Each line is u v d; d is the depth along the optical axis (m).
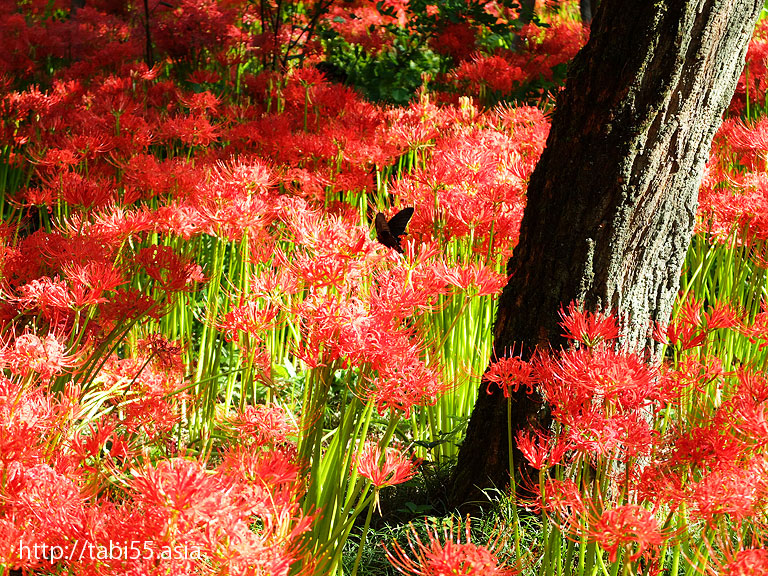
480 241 3.46
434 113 4.90
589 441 1.94
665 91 2.72
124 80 5.75
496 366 2.27
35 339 2.23
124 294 2.77
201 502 1.42
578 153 2.85
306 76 5.03
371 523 3.12
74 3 8.97
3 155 5.01
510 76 5.91
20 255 2.93
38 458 1.85
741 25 2.76
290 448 2.51
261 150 4.64
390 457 2.18
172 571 1.45
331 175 4.25
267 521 1.66
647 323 2.94
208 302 3.40
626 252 2.84
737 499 1.72
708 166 4.02
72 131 4.97
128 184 3.86
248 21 8.04
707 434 1.86
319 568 2.12
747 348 3.62
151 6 8.36
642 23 2.70
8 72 6.61
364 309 2.21
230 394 3.59
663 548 2.03
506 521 2.82
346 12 7.52
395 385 2.15
